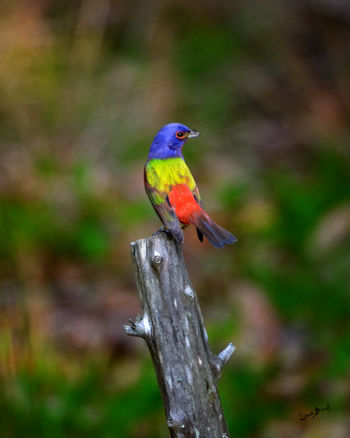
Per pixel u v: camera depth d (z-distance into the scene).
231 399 9.78
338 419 9.37
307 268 13.00
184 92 18.25
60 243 13.22
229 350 5.69
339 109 18.44
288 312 11.95
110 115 16.81
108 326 11.23
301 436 9.17
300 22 20.83
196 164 16.25
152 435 9.06
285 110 18.47
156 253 5.48
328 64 19.83
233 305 11.94
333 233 13.42
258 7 20.97
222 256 13.41
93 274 12.73
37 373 9.20
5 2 16.23
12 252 12.62
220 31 20.30
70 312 11.55
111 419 9.28
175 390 5.46
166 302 5.49
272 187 15.61
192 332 5.51
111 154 15.97
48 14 17.81
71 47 17.19
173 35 19.78
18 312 10.53
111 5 19.62
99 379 9.98
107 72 17.88
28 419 8.73
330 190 15.14
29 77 16.06
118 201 14.44
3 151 15.48
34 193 14.27
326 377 10.16
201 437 5.45
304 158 16.88
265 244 13.71
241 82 18.98
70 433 8.95
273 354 10.83
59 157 15.59
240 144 17.20
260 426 9.38
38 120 16.11
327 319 11.67
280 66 19.62
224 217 14.41
